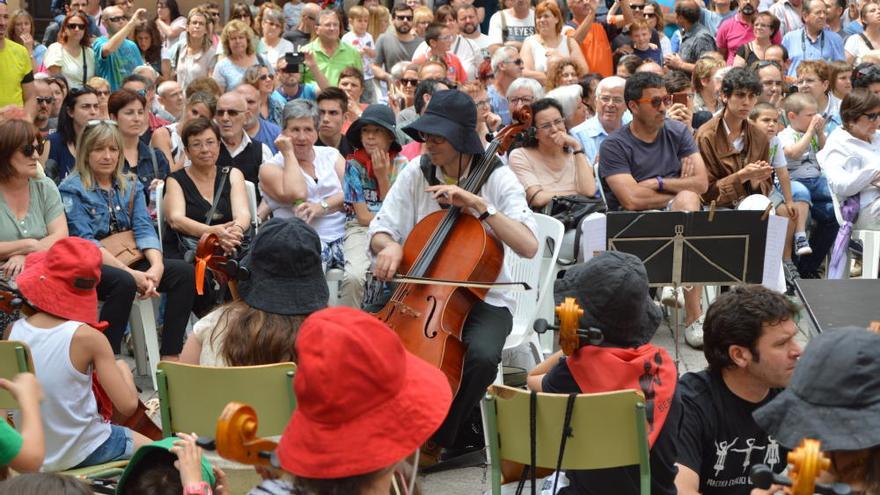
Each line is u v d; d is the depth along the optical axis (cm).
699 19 1619
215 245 554
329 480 257
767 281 742
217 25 1462
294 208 864
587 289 430
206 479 379
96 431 532
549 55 1385
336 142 974
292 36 1526
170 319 802
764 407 301
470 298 623
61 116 911
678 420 420
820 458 260
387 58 1441
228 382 461
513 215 650
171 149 1007
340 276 841
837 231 1077
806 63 1234
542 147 904
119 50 1332
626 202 894
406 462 315
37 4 1770
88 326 529
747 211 726
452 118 641
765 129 991
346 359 252
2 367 503
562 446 418
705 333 442
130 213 818
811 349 296
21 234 768
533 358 784
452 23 1415
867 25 1537
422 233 648
